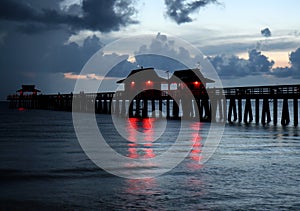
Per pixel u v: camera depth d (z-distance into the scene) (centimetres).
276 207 1359
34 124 5059
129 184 1647
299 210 1333
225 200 1431
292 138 3092
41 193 1517
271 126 4150
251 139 3053
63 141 3072
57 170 1914
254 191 1541
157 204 1391
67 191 1543
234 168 1950
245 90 4559
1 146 2755
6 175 1805
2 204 1392
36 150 2561
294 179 1725
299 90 3847
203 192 1529
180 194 1504
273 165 2019
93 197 1470
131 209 1345
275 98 4128
